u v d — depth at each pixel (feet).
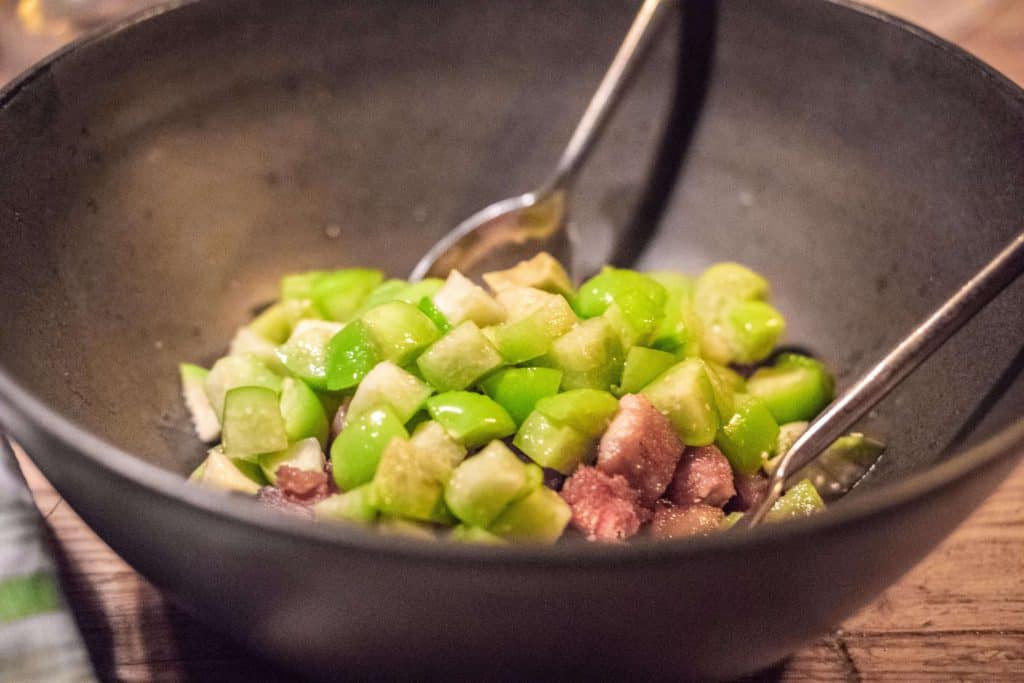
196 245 1.50
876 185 1.48
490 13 1.55
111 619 1.29
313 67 1.53
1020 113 1.34
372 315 1.37
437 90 1.59
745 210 1.57
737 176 1.57
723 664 1.14
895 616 1.31
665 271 1.60
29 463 1.43
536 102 1.60
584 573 1.00
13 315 1.26
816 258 1.53
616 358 1.38
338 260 1.60
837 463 1.36
